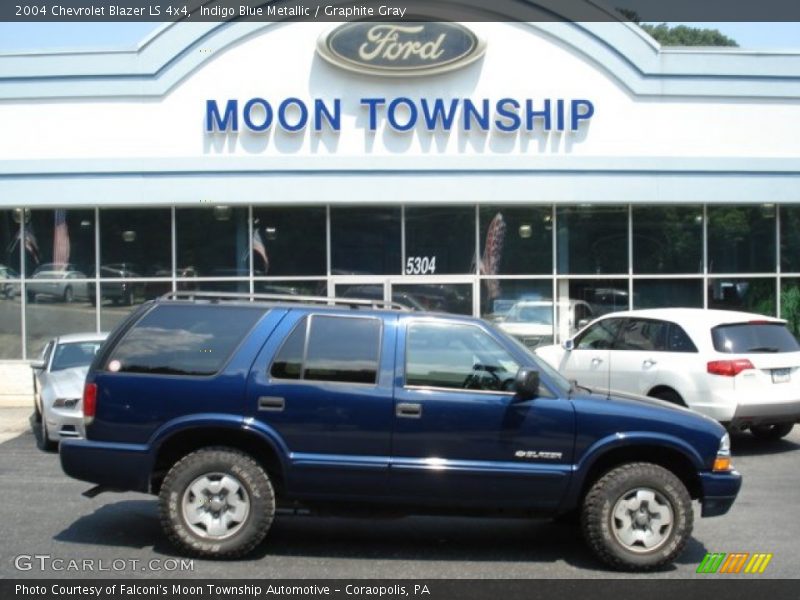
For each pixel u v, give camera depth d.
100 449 6.44
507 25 16.47
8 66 16.20
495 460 6.38
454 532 7.44
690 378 10.77
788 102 16.91
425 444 6.36
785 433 11.96
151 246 16.75
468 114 16.36
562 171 16.45
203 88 16.27
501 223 17.02
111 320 16.72
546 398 6.45
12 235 16.80
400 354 6.52
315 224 16.80
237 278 16.72
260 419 6.40
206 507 6.41
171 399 6.44
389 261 16.84
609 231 17.17
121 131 16.23
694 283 17.27
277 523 7.61
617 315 12.31
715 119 16.81
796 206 17.47
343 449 6.38
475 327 6.64
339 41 16.22
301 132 16.27
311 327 6.60
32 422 13.34
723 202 16.88
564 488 6.38
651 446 6.49
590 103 16.55
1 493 8.63
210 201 16.16
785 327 11.27
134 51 16.23
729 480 6.50
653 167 16.58
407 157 16.25
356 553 6.74
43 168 16.16
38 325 16.75
